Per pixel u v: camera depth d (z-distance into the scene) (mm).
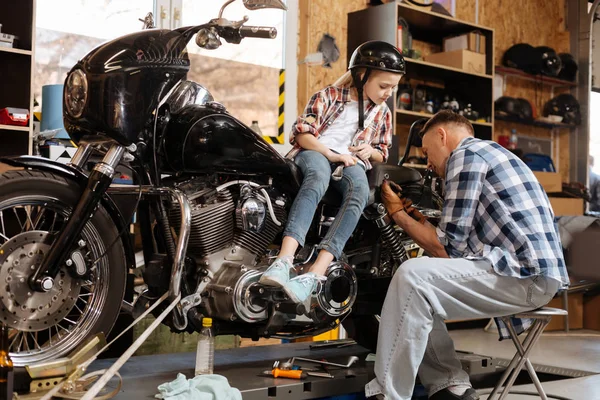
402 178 2848
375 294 2865
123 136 2141
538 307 2430
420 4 5328
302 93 5047
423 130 2742
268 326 2447
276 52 4945
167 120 2318
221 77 4699
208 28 2318
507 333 2568
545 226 2426
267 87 4918
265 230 2523
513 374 2455
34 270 2086
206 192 2389
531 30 6844
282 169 2506
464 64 5418
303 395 2393
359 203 2582
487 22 6387
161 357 2852
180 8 4477
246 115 4824
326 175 2553
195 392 2076
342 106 2768
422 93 5523
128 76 2150
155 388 2234
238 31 2340
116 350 3039
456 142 2633
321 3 5133
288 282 2332
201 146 2293
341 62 5250
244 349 3154
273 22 4918
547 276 2355
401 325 2297
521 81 6781
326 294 2590
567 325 5230
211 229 2389
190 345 3271
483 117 5648
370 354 2945
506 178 2439
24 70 3541
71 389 2039
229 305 2375
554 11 7074
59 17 4027
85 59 2156
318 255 2541
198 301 2348
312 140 2627
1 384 1849
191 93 2451
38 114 3930
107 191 2285
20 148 3531
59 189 2129
